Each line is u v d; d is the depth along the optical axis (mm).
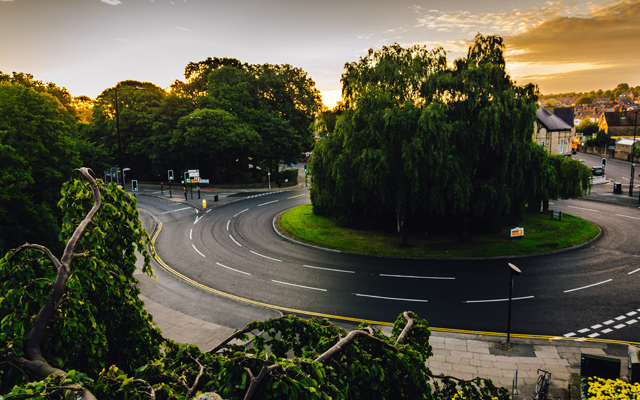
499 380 13938
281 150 63281
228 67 71000
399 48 29078
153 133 63719
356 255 28547
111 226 6672
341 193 29734
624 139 84438
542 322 18062
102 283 6098
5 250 20656
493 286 22219
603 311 18953
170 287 22984
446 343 16391
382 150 25734
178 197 54031
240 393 4496
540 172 29484
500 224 33312
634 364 11617
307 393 4234
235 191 60125
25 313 5242
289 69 77688
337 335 6398
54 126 26547
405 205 27781
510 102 26328
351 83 29359
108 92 77125
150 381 5145
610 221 37062
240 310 19953
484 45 29062
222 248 30766
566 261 26141
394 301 20594
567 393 13180
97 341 5488
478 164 28859
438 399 7473
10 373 4543
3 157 21281
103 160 51531
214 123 56812
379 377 5508
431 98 27469
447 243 30469
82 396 3697
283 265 26656
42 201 24250
